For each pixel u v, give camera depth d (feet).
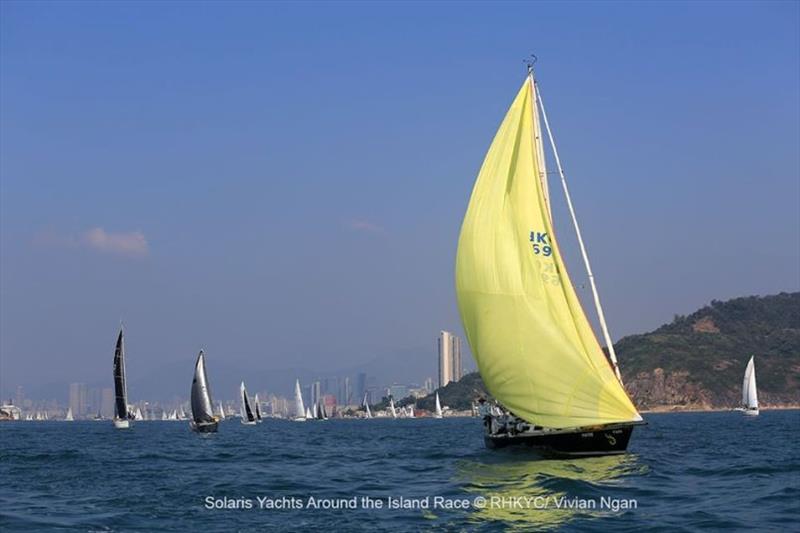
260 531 82.33
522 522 83.56
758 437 236.63
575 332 128.26
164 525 86.58
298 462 162.20
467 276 132.46
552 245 130.41
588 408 127.03
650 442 206.18
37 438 345.10
